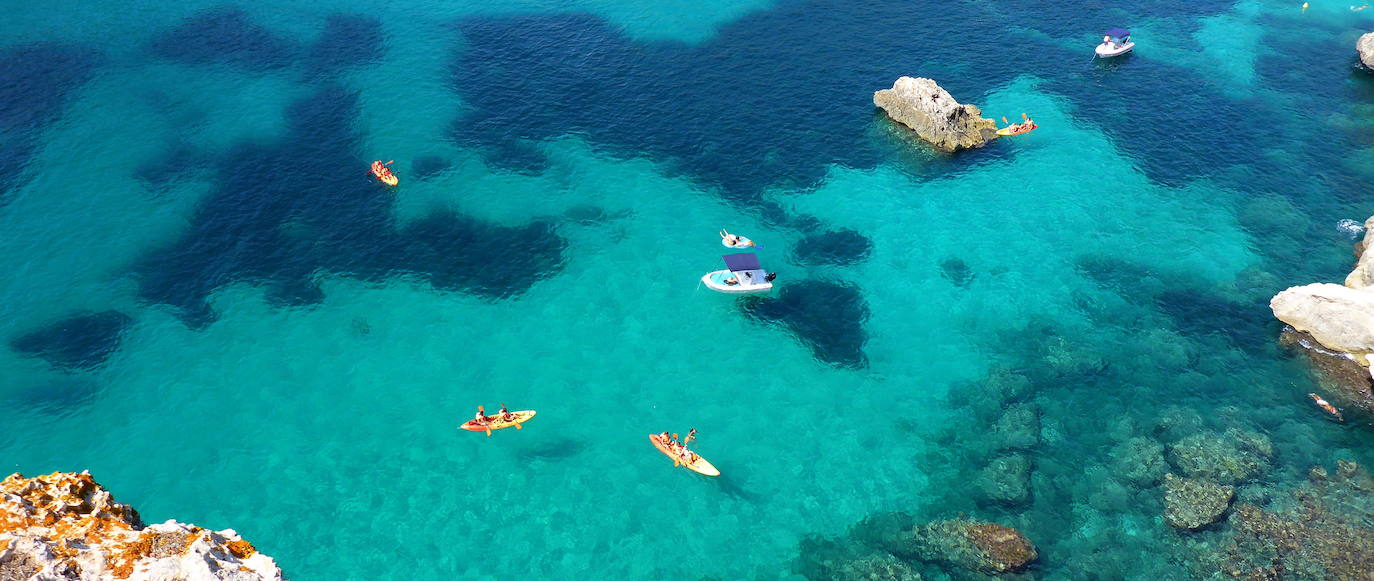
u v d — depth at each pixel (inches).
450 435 1951.3
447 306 2320.4
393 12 3895.2
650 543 1716.3
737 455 1915.6
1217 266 2417.6
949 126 2972.4
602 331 2257.6
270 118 3085.6
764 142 3011.8
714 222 2650.1
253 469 1859.0
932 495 1812.3
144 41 3550.7
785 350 2203.5
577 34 3718.0
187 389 2049.7
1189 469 1793.8
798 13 3905.0
